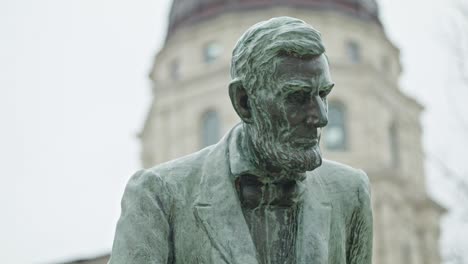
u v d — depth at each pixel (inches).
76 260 1129.4
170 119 2118.6
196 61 2117.4
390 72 2158.0
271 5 2081.7
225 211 141.7
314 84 135.7
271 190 142.5
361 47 2117.4
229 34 2086.6
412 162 2144.4
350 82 2089.1
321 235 142.5
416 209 2105.1
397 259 2022.6
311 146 137.3
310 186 146.2
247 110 140.0
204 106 2085.4
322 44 136.3
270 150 137.7
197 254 141.9
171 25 2183.8
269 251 141.9
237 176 142.5
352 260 151.1
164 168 146.6
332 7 2112.5
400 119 2151.8
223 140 147.9
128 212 143.6
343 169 151.7
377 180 2039.9
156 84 2160.4
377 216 2028.8
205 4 2142.0
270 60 135.8
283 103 136.0
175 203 143.8
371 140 2059.5
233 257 139.0
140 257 140.6
